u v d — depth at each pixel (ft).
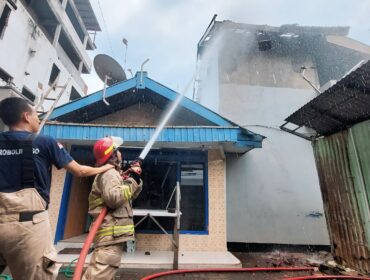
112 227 7.68
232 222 24.61
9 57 45.83
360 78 13.14
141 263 17.56
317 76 30.55
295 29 29.63
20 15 48.88
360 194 15.70
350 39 30.68
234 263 17.88
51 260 5.50
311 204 25.23
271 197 25.30
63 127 19.71
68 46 79.00
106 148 8.49
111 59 25.22
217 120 21.29
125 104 24.80
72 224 22.81
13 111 6.15
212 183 22.41
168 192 23.00
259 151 26.53
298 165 26.23
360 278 14.39
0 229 5.03
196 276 16.05
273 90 29.09
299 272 17.01
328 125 18.31
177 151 23.31
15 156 5.53
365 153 15.52
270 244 24.12
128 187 7.77
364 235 15.28
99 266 7.36
